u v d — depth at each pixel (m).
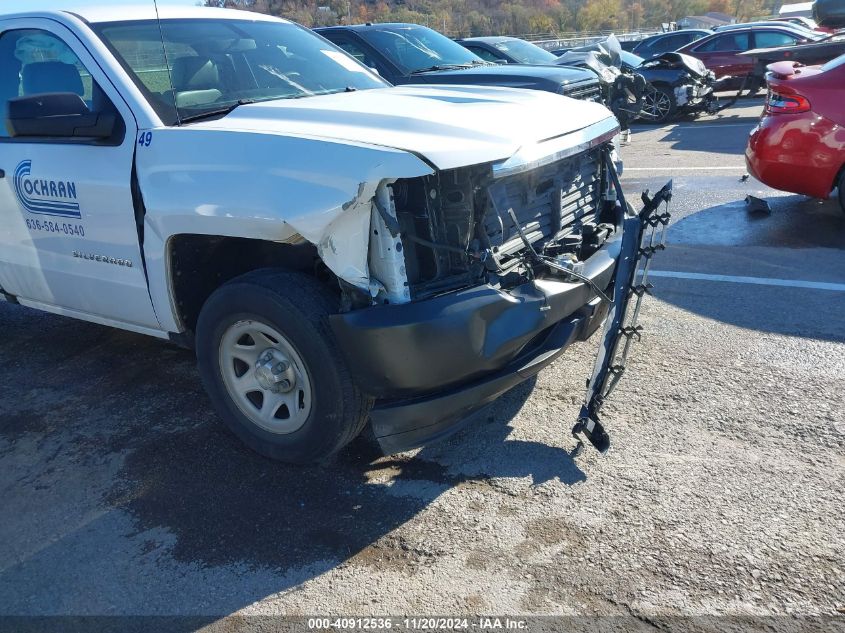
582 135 3.19
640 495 2.76
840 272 4.97
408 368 2.53
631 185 8.11
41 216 3.52
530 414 3.40
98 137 3.11
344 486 2.94
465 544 2.56
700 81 12.98
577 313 3.06
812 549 2.43
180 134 2.92
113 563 2.59
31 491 3.06
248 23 4.09
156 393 3.88
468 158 2.57
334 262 2.49
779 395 3.42
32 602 2.43
